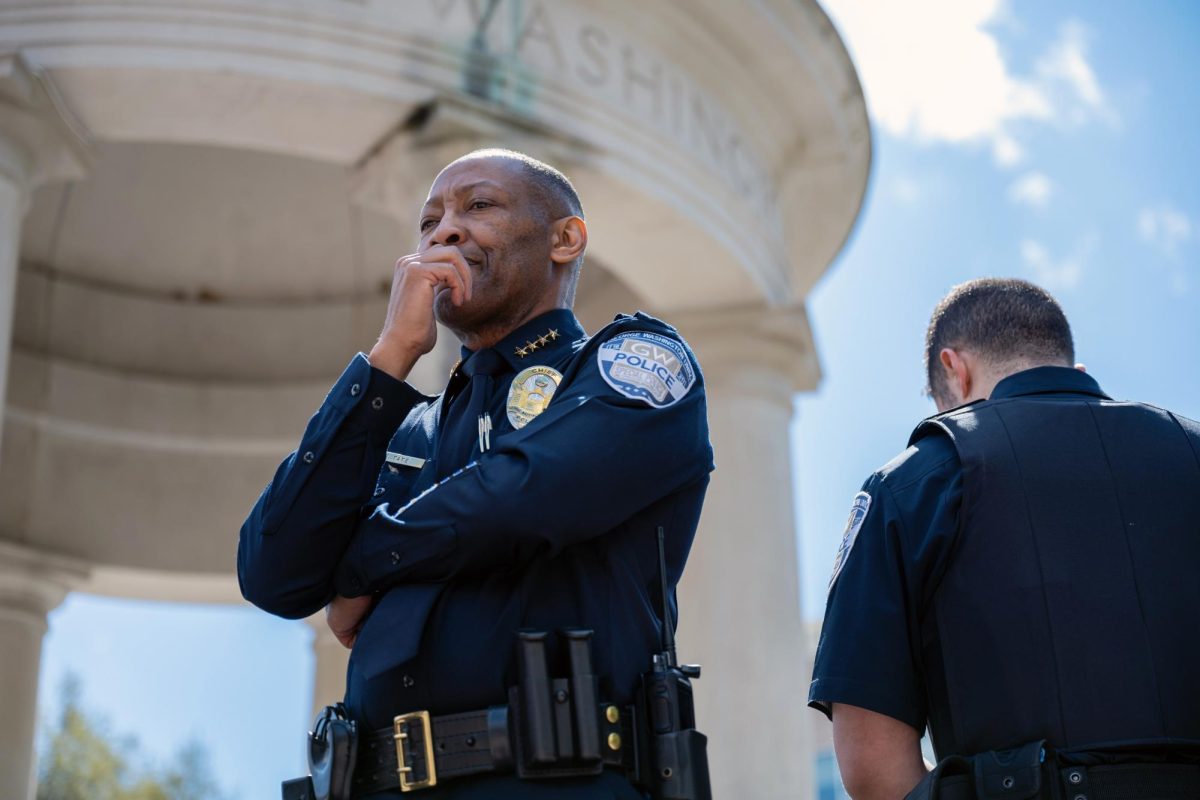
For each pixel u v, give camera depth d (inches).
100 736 1162.6
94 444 542.3
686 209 419.2
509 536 125.2
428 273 136.9
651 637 130.0
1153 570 138.5
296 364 568.7
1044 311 161.6
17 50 341.7
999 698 137.3
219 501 556.7
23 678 502.3
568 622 126.7
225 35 350.0
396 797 124.1
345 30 357.4
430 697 124.8
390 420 132.4
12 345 531.8
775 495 452.4
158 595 560.1
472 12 375.2
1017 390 154.5
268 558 130.2
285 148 379.2
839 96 465.7
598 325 519.5
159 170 543.5
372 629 126.3
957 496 143.1
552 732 120.0
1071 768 132.6
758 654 435.2
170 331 563.2
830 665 141.4
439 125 362.9
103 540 535.5
